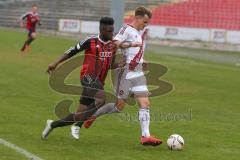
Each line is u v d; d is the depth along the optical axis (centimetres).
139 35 2386
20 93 4150
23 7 15388
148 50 10219
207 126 3152
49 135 2622
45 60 6931
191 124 3200
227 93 4844
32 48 8762
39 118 3134
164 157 2250
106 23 2339
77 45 2372
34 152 2239
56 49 8831
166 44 12525
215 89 5088
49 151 2269
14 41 9975
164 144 2541
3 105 3569
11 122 2966
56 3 15225
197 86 5238
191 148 2477
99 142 2523
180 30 12662
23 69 5812
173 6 13888
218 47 12138
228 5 13650
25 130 2741
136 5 14488
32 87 4500
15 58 7025
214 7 13688
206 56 9819
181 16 13712
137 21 2378
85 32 13612
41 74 5422
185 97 4434
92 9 14900
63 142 2475
